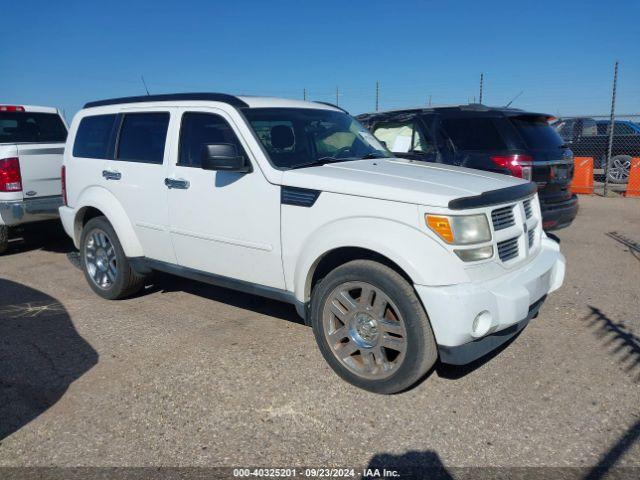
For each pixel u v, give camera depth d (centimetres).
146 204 496
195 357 418
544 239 433
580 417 329
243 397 359
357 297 378
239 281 440
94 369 402
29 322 501
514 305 338
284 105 479
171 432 321
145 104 517
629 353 413
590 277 612
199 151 458
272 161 412
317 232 377
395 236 340
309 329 471
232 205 427
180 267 487
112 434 321
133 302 551
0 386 379
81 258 581
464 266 332
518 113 653
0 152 698
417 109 726
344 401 353
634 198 1263
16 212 706
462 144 664
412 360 340
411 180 369
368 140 517
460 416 333
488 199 350
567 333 452
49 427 329
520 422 325
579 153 1641
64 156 596
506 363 400
